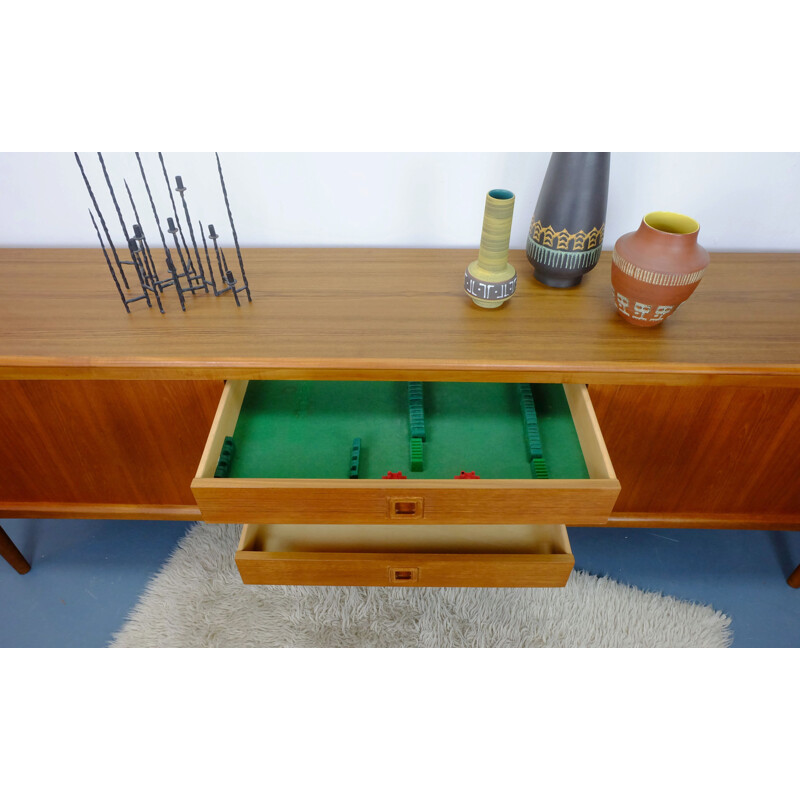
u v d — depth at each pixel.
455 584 1.06
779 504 1.24
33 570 1.40
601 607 1.31
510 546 1.12
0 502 1.28
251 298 1.13
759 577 1.39
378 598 1.33
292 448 1.07
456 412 1.14
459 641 1.25
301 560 1.01
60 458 1.18
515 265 1.23
